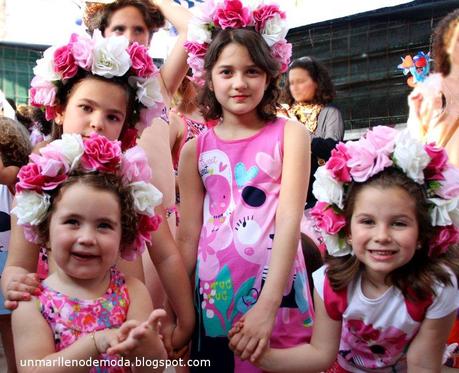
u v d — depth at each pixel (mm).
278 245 2168
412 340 2152
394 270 2086
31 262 2150
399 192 1990
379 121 5383
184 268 2346
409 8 5098
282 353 2143
